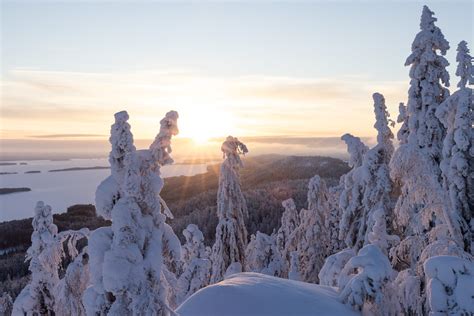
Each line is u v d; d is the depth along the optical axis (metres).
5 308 33.09
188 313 11.45
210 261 28.39
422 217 14.73
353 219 24.20
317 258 32.34
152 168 10.01
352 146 26.97
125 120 9.84
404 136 22.47
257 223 79.06
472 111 14.39
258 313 11.27
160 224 10.15
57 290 17.11
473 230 14.25
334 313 11.98
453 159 14.47
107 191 9.88
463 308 11.00
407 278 13.09
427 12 20.42
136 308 9.29
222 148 27.64
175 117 9.98
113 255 9.41
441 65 20.25
